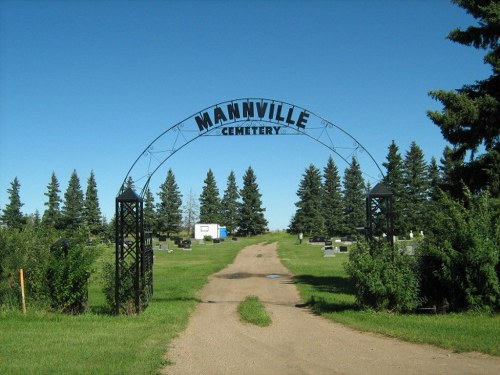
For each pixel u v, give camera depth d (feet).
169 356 30.45
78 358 28.43
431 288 47.67
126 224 50.98
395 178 219.82
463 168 61.11
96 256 49.80
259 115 53.67
